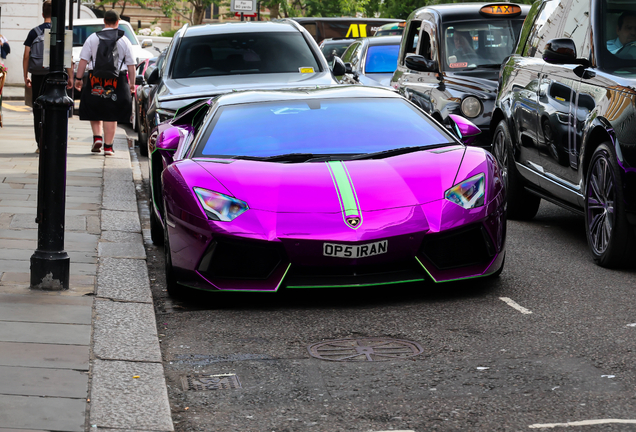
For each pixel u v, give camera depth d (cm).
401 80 1187
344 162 574
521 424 342
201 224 529
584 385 383
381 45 1582
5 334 448
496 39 1097
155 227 738
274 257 524
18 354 417
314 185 543
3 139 1380
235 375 411
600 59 659
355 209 527
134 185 992
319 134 615
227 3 4950
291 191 539
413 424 346
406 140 616
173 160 641
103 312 501
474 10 1122
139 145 1414
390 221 523
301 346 454
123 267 618
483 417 350
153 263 681
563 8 764
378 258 520
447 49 1087
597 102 633
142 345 445
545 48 726
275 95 675
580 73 671
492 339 456
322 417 357
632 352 427
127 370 405
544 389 379
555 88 718
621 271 615
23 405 353
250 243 520
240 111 647
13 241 675
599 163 626
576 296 543
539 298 539
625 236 600
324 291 566
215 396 384
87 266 617
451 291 561
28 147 1286
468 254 545
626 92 598
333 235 515
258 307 534
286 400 377
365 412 361
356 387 390
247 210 529
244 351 448
